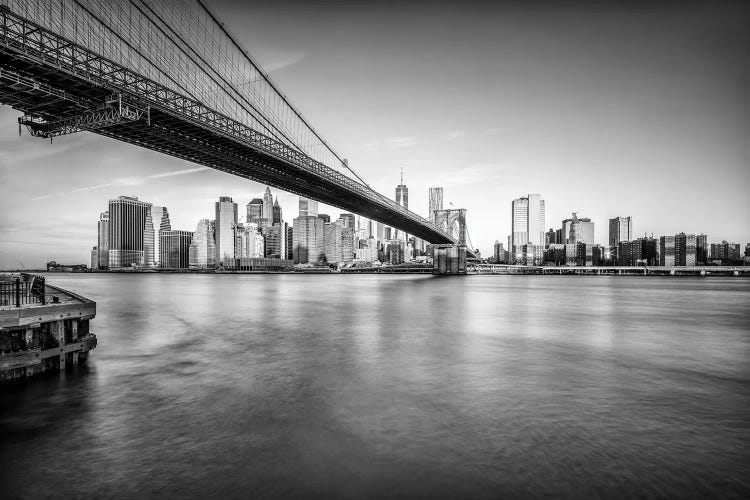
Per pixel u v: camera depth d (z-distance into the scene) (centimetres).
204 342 2020
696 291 7312
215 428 947
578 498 675
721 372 1459
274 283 10869
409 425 964
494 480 726
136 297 5419
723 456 809
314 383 1303
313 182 6656
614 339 2136
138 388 1238
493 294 6184
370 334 2275
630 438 891
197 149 4372
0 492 703
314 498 679
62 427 952
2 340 1245
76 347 1423
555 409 1071
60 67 2673
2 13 2344
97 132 3788
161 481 730
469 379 1351
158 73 3778
